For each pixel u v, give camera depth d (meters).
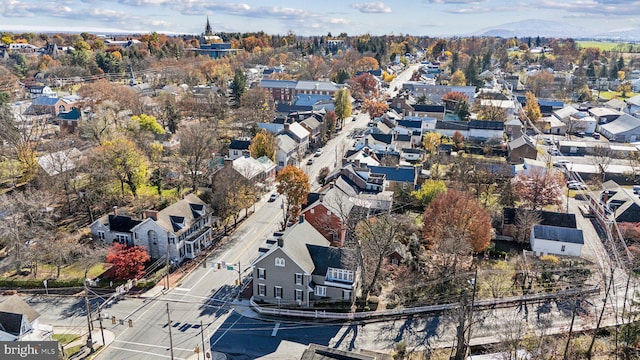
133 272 67.81
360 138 140.25
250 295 65.06
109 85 160.12
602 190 97.00
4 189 97.25
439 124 146.25
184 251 74.50
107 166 89.38
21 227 74.25
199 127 117.38
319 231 76.75
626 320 57.53
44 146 113.00
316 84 196.38
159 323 58.91
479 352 53.56
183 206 77.44
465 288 63.31
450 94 181.75
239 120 150.38
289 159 118.94
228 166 89.62
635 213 81.81
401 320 59.88
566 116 164.38
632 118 152.00
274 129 135.75
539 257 73.81
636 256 73.06
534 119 163.62
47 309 62.09
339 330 57.94
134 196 92.50
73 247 71.00
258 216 90.44
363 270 62.22
